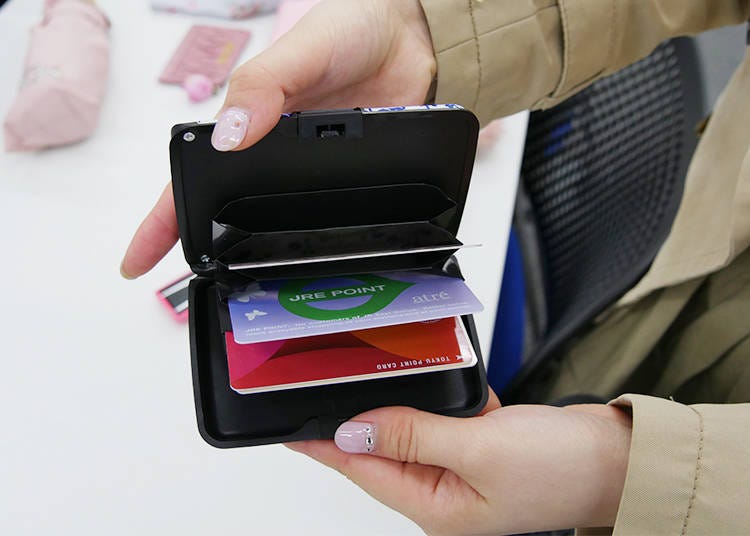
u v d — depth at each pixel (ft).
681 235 2.28
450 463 1.56
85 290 2.41
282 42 1.87
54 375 2.19
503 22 2.12
